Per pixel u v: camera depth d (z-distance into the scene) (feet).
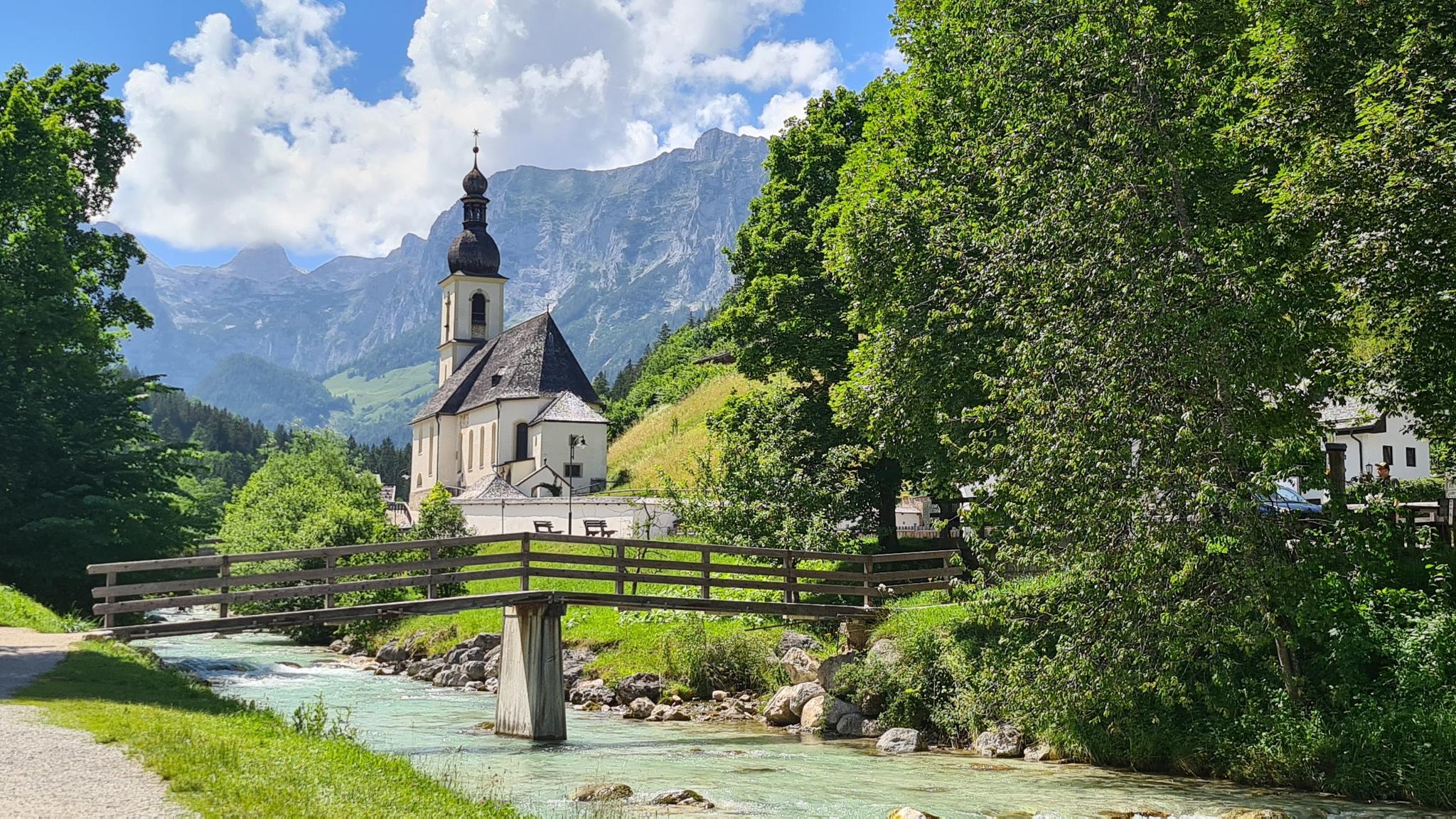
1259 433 56.44
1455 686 56.39
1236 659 65.05
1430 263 56.03
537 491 268.62
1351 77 58.75
